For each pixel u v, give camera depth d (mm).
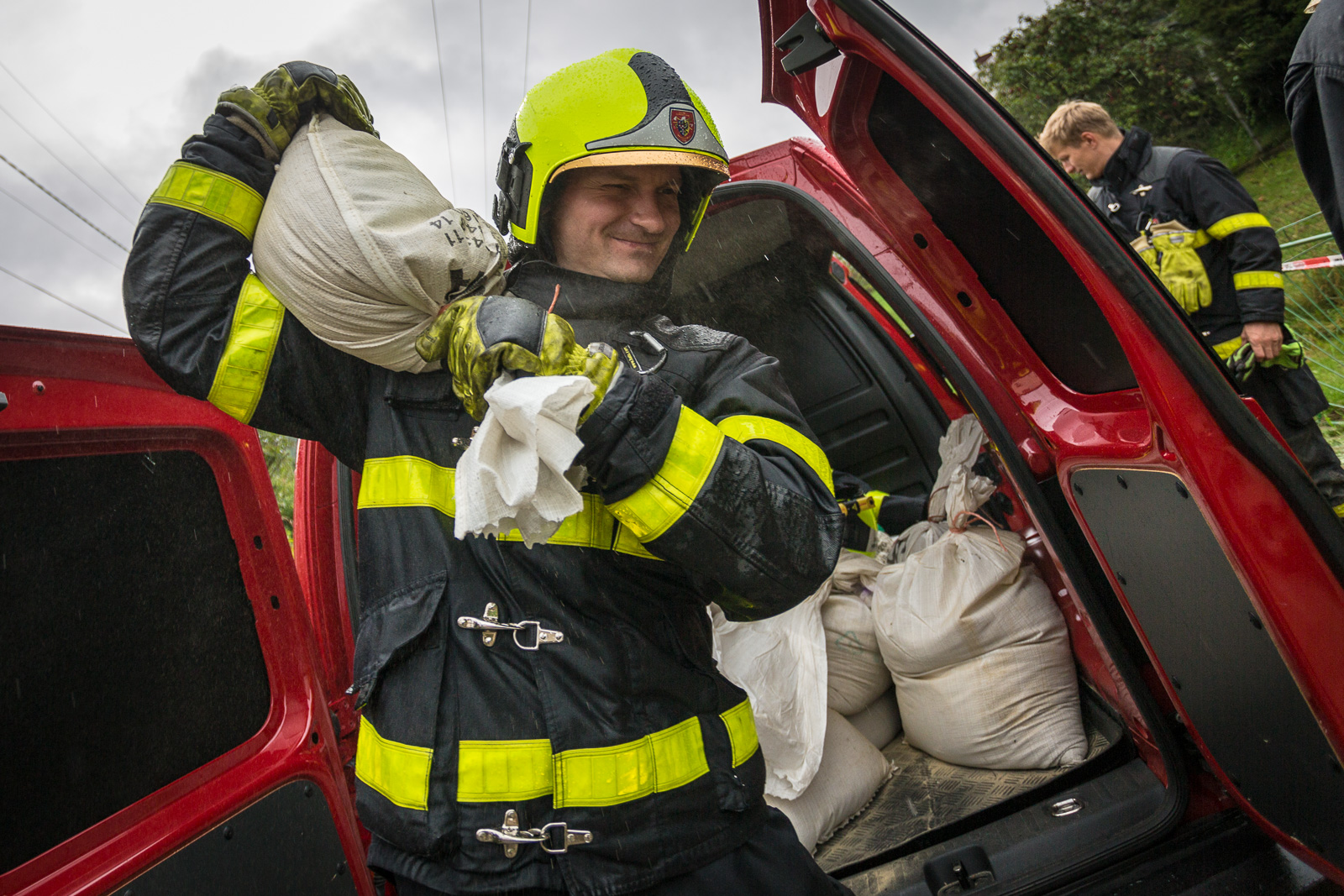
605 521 1024
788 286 2990
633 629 1032
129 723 1197
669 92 1061
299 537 2217
